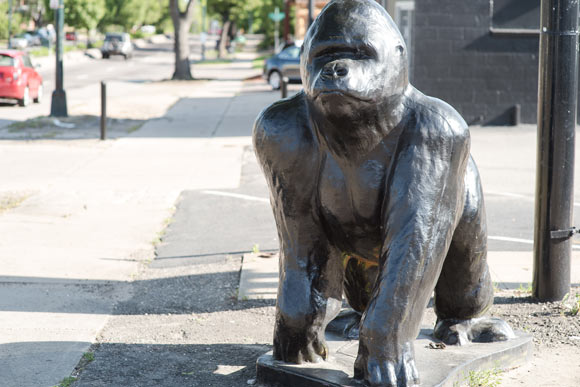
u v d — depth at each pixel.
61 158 13.55
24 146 15.06
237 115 21.19
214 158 13.61
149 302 5.72
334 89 3.06
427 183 3.31
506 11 18.53
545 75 5.40
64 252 7.25
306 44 3.28
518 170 12.05
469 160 3.89
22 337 4.80
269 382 3.76
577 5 5.36
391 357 3.38
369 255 3.68
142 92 29.34
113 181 11.27
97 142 15.80
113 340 4.82
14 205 9.48
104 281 6.29
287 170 3.50
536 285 5.56
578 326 4.94
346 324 4.34
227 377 4.13
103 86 16.14
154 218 8.91
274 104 3.59
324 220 3.58
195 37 118.56
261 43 89.94
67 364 4.34
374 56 3.16
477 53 18.64
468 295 4.09
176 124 19.17
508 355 4.09
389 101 3.25
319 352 3.79
